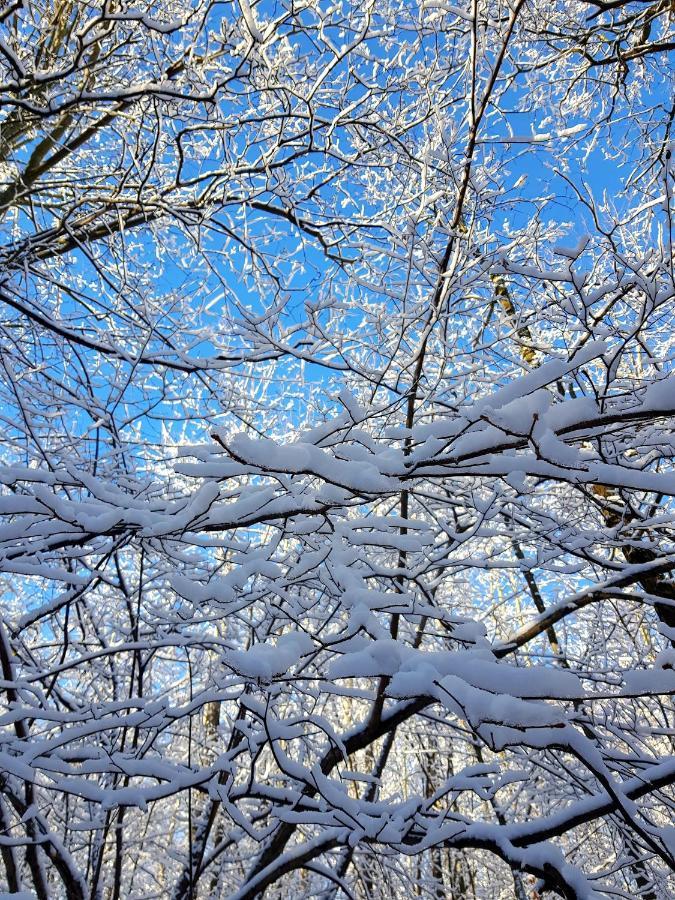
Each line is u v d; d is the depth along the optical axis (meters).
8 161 5.20
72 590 3.85
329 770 3.80
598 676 4.21
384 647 2.23
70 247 5.46
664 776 2.98
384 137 5.13
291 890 6.77
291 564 3.47
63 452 4.40
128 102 4.57
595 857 6.61
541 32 5.73
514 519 4.31
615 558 6.28
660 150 5.38
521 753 4.46
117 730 3.97
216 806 4.90
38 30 5.02
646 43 6.02
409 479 2.78
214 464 2.37
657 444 3.31
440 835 3.15
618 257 2.87
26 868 5.78
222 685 3.35
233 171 5.01
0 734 3.20
